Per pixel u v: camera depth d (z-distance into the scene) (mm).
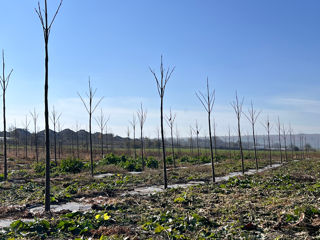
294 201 11742
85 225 9727
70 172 29688
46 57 12352
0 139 69500
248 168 34281
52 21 12414
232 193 15977
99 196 16719
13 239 8164
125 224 10281
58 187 19750
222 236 8602
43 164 31375
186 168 34062
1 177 23516
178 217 10625
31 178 25250
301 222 8977
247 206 11859
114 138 92625
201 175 26797
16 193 17594
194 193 16109
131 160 37688
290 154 68375
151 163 35844
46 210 12125
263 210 11102
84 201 15398
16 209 12953
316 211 9539
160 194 16344
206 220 10016
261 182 19062
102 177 25672
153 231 9320
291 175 21234
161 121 18969
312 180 19766
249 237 8281
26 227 9383
